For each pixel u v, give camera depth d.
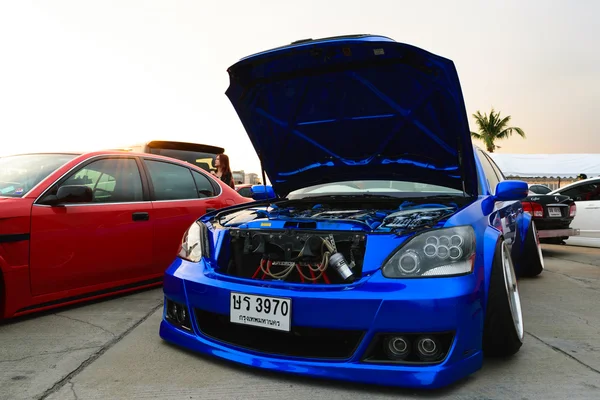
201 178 4.14
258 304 1.91
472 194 2.61
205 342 2.09
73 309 2.99
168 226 3.58
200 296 2.10
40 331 2.53
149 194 3.53
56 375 1.94
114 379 1.90
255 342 2.04
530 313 3.00
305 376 1.86
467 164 2.41
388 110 2.45
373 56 2.16
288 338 1.97
